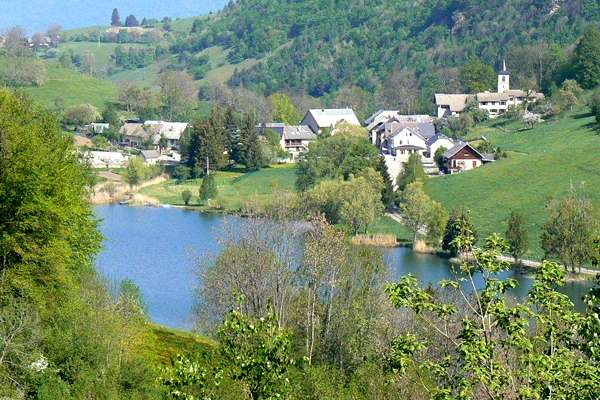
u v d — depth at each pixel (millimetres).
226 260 71938
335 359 65188
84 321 48500
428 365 26219
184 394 26297
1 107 60094
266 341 25969
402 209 144375
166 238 135125
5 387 43031
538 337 25594
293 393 35156
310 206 140125
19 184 51250
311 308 70125
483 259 26406
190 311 86312
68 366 46688
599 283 25422
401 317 63375
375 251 73000
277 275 71250
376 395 41750
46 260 52094
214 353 28078
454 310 26031
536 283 25891
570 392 23844
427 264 122438
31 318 46375
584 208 119125
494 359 25500
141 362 49500
